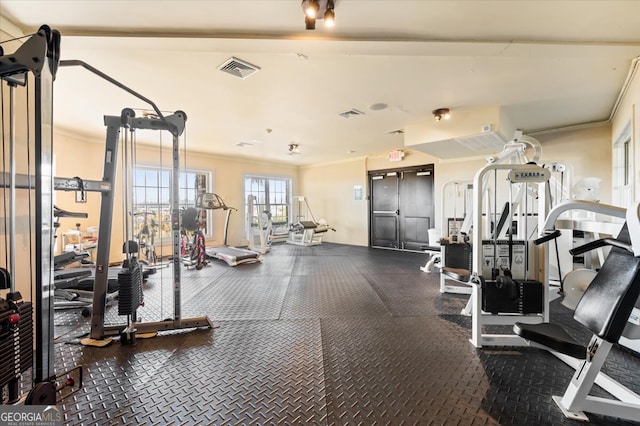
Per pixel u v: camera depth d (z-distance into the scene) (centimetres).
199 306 327
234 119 447
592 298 164
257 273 488
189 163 702
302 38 215
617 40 220
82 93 343
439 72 289
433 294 369
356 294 370
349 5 180
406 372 194
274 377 188
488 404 161
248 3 179
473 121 406
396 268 526
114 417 152
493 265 246
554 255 407
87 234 528
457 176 637
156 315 303
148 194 630
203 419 150
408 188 734
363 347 229
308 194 947
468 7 183
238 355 217
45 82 130
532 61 264
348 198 848
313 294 370
